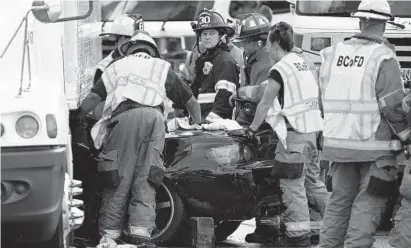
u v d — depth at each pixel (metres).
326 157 15.09
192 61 21.98
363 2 14.98
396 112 14.49
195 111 17.73
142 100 16.61
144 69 16.84
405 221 14.47
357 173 15.14
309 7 25.11
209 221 16.89
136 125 16.47
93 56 20.80
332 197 15.34
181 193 17.14
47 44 14.44
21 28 14.16
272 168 17.48
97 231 17.25
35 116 12.52
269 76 17.44
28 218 12.49
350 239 14.79
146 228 16.38
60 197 12.84
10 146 12.41
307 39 24.81
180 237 17.38
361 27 15.11
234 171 17.20
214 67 19.94
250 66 20.20
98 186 16.92
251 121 19.28
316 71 17.89
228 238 19.23
